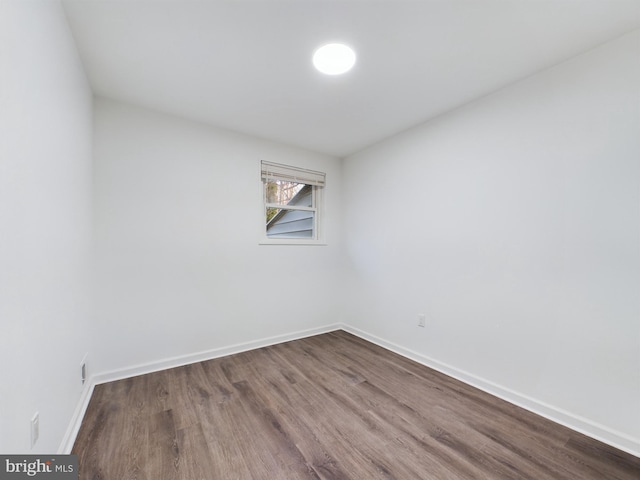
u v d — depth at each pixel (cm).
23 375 93
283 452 141
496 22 139
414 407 181
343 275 352
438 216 238
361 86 196
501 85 193
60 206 130
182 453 140
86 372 182
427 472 129
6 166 83
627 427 143
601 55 153
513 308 188
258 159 286
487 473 129
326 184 341
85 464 132
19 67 91
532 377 178
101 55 164
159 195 232
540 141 176
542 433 156
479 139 209
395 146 280
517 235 187
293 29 145
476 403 186
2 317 81
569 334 163
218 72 181
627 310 144
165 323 234
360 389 204
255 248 284
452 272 227
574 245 162
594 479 125
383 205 295
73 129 152
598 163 154
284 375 225
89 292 192
